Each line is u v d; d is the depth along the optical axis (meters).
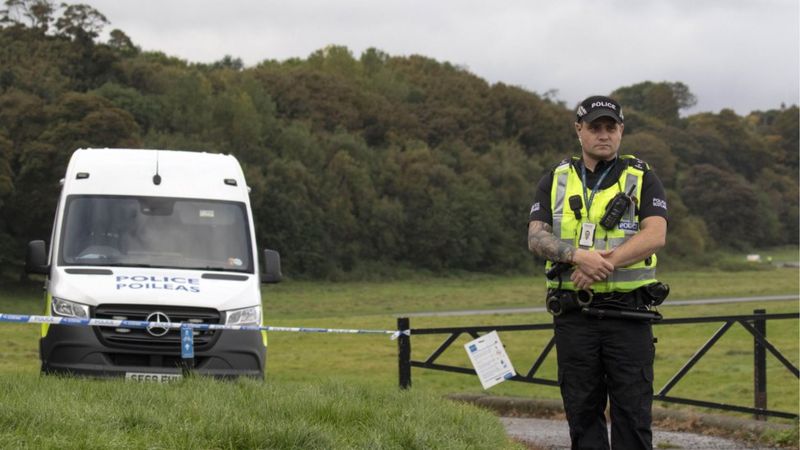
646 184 7.28
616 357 7.13
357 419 9.52
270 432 8.01
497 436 10.35
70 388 10.35
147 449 7.33
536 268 173.00
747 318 15.58
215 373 13.92
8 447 6.74
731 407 15.55
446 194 170.50
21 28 152.25
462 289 144.38
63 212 15.14
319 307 110.25
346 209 157.00
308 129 176.00
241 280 14.76
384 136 199.88
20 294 99.44
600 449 7.33
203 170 16.03
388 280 155.00
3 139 97.81
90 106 102.88
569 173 7.39
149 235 15.04
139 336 13.82
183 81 169.75
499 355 13.79
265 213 145.50
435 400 12.15
